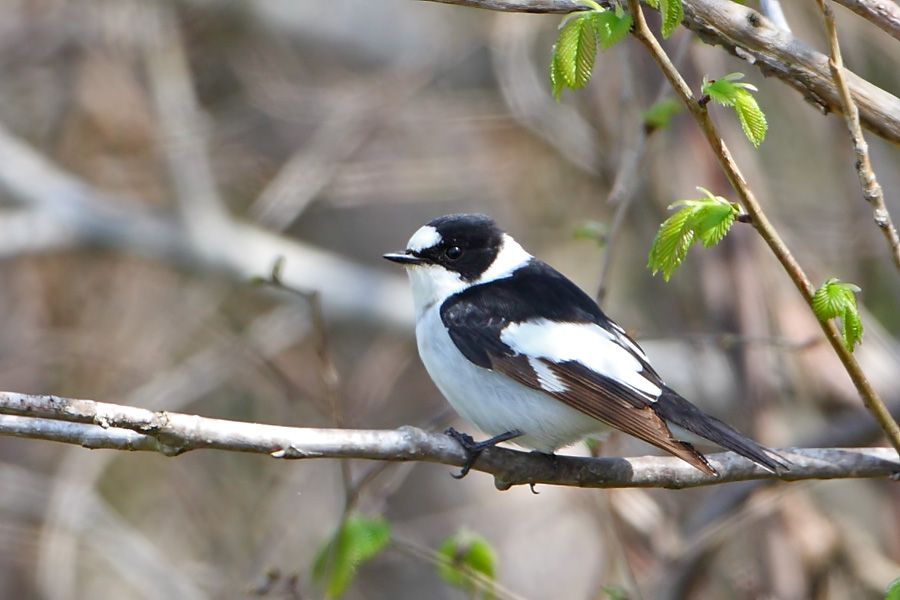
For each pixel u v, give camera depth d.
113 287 15.01
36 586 13.79
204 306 14.84
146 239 13.57
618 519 10.23
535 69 14.75
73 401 5.66
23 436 5.88
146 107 15.31
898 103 6.32
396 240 15.69
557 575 13.77
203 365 13.72
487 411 7.68
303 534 13.92
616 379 7.36
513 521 14.11
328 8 15.50
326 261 13.85
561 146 13.65
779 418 10.48
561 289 7.98
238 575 13.80
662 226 5.84
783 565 10.41
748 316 10.52
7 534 13.79
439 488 14.51
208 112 15.24
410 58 14.93
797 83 6.42
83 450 13.78
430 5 15.55
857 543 11.17
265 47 15.36
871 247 12.35
